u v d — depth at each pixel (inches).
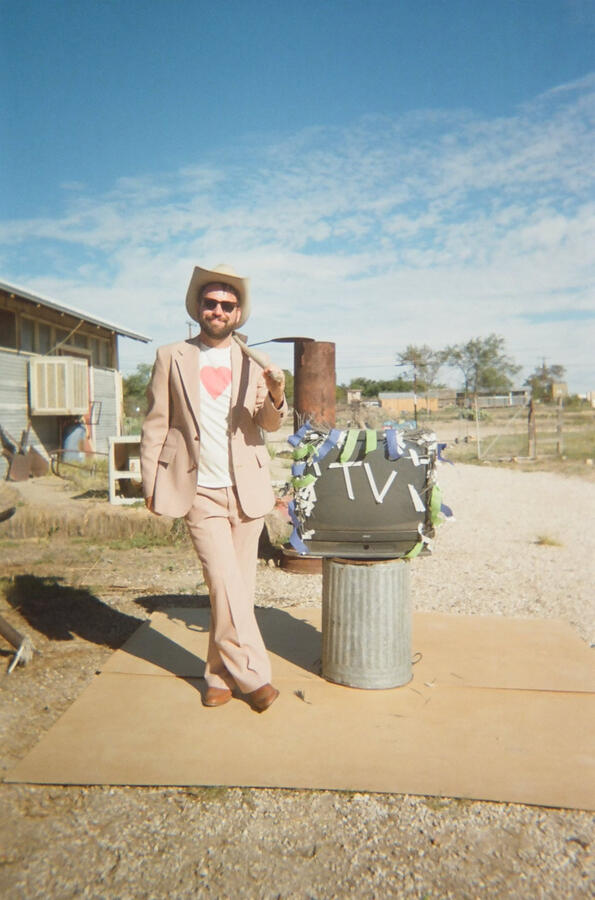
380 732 130.5
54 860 95.4
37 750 122.9
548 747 125.3
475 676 155.9
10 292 496.7
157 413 139.9
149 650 169.9
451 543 329.4
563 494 531.8
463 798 110.1
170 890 90.0
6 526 319.9
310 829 102.7
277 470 543.2
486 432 1375.5
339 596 149.5
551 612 213.0
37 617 201.6
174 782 113.6
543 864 95.6
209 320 136.3
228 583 136.6
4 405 526.9
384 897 89.1
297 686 150.6
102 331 744.3
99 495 417.4
